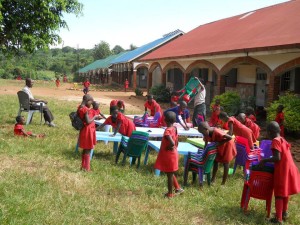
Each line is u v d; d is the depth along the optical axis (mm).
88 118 7250
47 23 11961
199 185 7012
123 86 48906
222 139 6891
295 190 5406
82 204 5441
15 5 11477
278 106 12023
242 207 5906
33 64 84562
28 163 7531
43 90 37594
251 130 8039
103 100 26734
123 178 7090
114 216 5129
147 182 6996
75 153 8680
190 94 12141
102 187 6426
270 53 13281
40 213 4887
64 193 5859
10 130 10875
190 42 25812
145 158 8438
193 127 11789
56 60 101250
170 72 30062
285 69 13609
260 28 18203
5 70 68125
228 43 18125
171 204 5910
